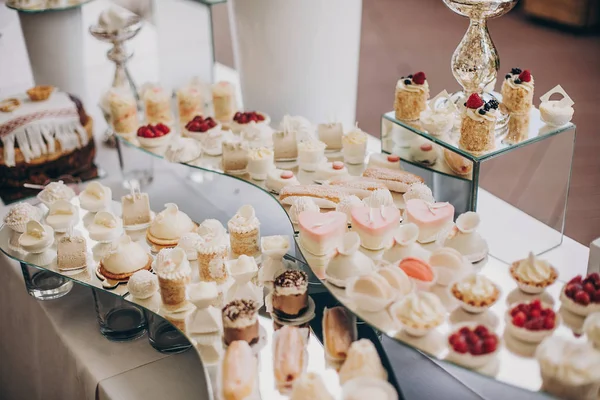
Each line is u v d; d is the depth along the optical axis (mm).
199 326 1233
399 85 1487
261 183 1499
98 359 1309
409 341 1128
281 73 1777
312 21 1714
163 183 1731
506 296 1187
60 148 1770
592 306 1128
